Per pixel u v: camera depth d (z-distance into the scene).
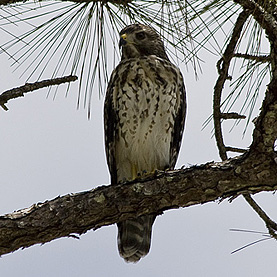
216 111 7.62
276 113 5.92
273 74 5.82
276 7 5.94
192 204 6.94
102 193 6.98
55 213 6.84
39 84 6.90
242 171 6.55
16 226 6.70
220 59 7.26
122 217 7.04
